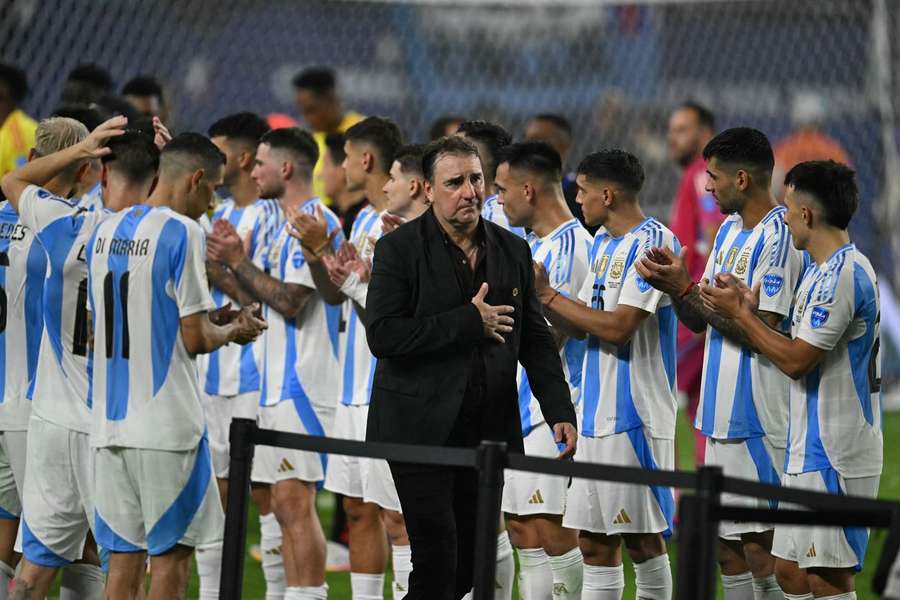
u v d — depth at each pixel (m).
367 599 20.08
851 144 39.72
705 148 17.19
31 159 18.23
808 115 40.72
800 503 12.06
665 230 17.56
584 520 17.38
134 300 16.08
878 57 38.75
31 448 17.27
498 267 15.69
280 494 20.23
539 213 18.45
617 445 17.50
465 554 16.06
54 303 17.12
